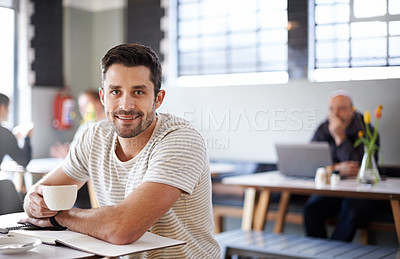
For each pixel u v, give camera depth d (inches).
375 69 175.2
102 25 235.8
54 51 225.0
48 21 222.5
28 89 215.6
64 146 207.9
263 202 149.2
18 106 215.5
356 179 143.6
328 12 182.2
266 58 195.2
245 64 199.9
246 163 189.9
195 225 70.0
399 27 169.5
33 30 217.2
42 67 220.5
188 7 213.2
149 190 62.9
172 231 67.1
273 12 192.7
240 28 200.5
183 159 65.7
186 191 65.3
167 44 216.4
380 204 152.3
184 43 215.0
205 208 70.8
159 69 69.1
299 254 113.5
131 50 66.5
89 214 63.2
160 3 218.4
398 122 169.3
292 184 132.9
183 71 216.1
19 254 56.2
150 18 221.1
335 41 181.2
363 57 176.1
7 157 193.2
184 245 67.7
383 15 171.9
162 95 71.7
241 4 199.8
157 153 66.2
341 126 157.3
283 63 191.5
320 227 156.4
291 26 187.6
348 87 177.3
